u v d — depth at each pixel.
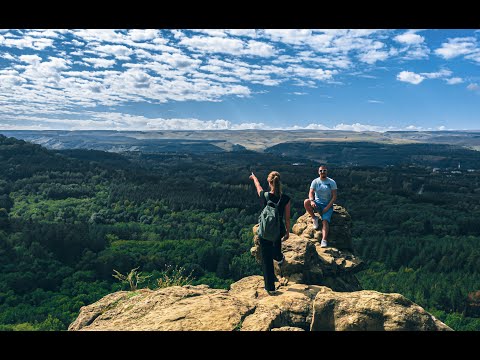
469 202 166.25
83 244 102.44
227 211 162.00
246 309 4.76
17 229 110.56
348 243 8.54
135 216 161.50
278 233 5.83
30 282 79.75
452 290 87.81
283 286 6.67
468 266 98.81
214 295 5.25
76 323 5.38
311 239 8.49
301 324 5.03
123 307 5.43
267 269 5.95
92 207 170.38
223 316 4.49
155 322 4.55
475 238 118.88
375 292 4.60
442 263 101.69
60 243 99.50
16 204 173.12
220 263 95.62
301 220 9.20
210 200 174.38
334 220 8.59
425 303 88.69
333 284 7.38
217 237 126.12
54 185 196.00
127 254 98.56
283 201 5.92
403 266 104.75
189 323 4.37
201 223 147.88
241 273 95.00
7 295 74.12
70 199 182.38
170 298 5.38
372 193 172.62
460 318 80.31
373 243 117.94
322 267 7.45
